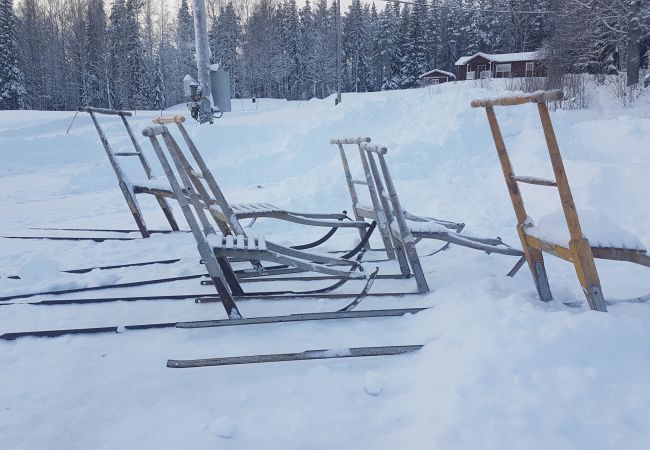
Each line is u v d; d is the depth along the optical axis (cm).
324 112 1355
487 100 339
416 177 884
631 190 647
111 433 217
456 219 662
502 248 426
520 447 189
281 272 468
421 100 1241
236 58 7250
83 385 260
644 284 418
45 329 338
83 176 1139
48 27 6788
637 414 209
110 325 345
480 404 212
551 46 2744
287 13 8419
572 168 743
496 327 288
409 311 349
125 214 822
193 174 506
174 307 379
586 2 2912
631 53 2716
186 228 708
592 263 293
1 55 5619
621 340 257
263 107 3862
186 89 1517
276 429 217
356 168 909
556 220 337
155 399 245
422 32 7500
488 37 7062
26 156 1484
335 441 208
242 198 838
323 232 666
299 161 1099
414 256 392
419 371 261
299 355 281
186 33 7362
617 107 1877
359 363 279
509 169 358
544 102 285
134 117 2422
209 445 207
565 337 258
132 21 6444
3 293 420
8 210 865
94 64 6300
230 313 340
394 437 208
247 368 276
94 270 493
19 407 239
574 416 205
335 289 417
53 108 6531
